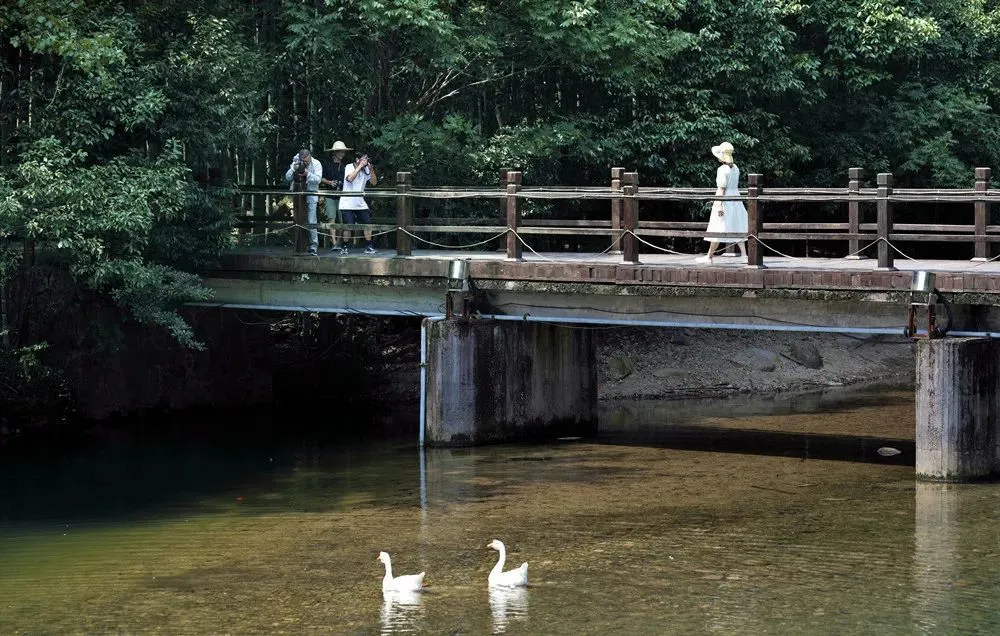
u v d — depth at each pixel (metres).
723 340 31.42
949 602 13.21
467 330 21.69
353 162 27.27
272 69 27.67
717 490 18.58
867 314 19.16
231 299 24.75
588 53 27.78
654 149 29.95
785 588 13.75
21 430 24.44
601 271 20.55
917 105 34.03
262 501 18.50
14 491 19.50
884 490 18.36
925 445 18.70
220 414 26.83
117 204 21.81
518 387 22.36
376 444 22.94
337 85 28.83
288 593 13.83
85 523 17.36
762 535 15.97
